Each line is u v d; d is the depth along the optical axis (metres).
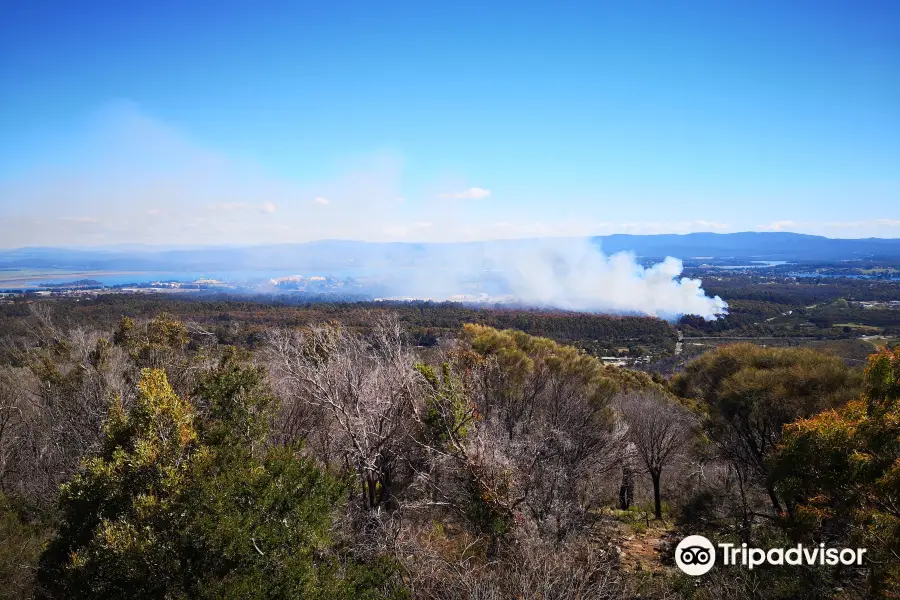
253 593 6.08
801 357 11.52
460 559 8.34
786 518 8.20
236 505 6.95
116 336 16.30
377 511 9.13
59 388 13.79
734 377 11.69
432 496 11.02
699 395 14.25
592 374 14.67
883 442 6.42
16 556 8.57
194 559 6.55
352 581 7.09
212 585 6.23
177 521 6.79
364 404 10.44
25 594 8.27
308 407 12.36
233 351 12.91
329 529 7.83
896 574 6.05
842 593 7.39
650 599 8.42
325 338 12.00
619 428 14.30
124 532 6.69
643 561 10.35
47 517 9.89
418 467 11.47
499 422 12.40
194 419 8.90
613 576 8.77
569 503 10.77
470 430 10.98
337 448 11.48
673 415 16.22
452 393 11.00
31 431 13.98
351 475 8.94
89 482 7.61
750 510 11.23
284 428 12.02
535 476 10.84
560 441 11.95
